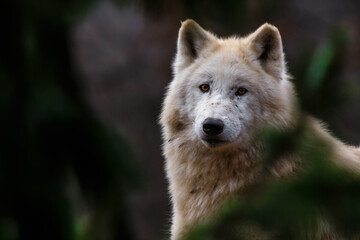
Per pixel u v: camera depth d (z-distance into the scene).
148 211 27.84
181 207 8.13
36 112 3.63
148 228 27.47
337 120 2.89
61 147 3.75
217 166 7.80
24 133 3.58
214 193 7.78
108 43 32.19
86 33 32.03
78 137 3.81
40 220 3.54
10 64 3.66
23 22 3.71
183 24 8.50
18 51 3.70
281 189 2.62
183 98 8.23
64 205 3.65
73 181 3.86
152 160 29.59
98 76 31.38
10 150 3.53
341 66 2.68
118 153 3.93
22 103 3.61
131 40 31.86
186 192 8.09
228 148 7.61
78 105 3.97
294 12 31.03
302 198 2.54
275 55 8.09
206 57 8.26
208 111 7.49
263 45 8.15
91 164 3.87
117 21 32.31
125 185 3.95
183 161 8.16
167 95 8.71
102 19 32.25
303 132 2.97
